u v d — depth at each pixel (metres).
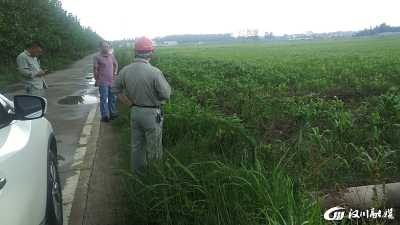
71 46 38.62
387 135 5.11
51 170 3.13
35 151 2.63
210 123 4.71
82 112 8.38
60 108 8.96
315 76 12.42
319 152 4.27
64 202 3.68
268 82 10.96
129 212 3.06
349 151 4.69
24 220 1.97
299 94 9.78
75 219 3.34
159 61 19.00
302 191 2.99
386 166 4.14
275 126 5.86
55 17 31.33
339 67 14.96
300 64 18.28
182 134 5.02
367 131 5.38
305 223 2.40
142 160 4.03
